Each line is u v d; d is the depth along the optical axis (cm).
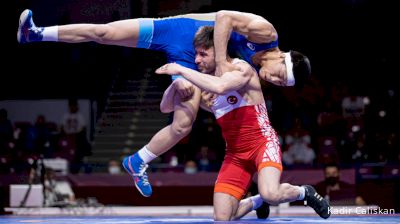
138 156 595
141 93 1603
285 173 1031
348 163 1191
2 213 1074
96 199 1081
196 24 576
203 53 541
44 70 1645
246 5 1644
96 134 1511
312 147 1292
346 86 1540
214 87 507
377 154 1261
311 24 1647
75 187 1087
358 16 1639
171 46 577
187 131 571
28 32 552
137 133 1512
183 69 513
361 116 1395
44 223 593
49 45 1641
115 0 1605
